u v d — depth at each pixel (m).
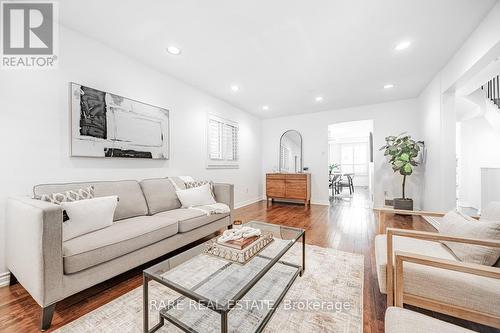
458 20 1.92
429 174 3.52
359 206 4.79
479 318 0.99
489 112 3.91
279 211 4.23
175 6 1.75
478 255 1.14
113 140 2.31
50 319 1.20
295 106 4.66
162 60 2.64
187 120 3.35
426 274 1.10
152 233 1.77
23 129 1.73
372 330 1.18
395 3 1.72
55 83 1.92
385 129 4.40
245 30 2.07
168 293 1.53
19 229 1.37
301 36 2.16
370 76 3.12
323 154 5.06
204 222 2.33
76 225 1.51
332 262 1.98
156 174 2.84
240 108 4.79
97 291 1.56
